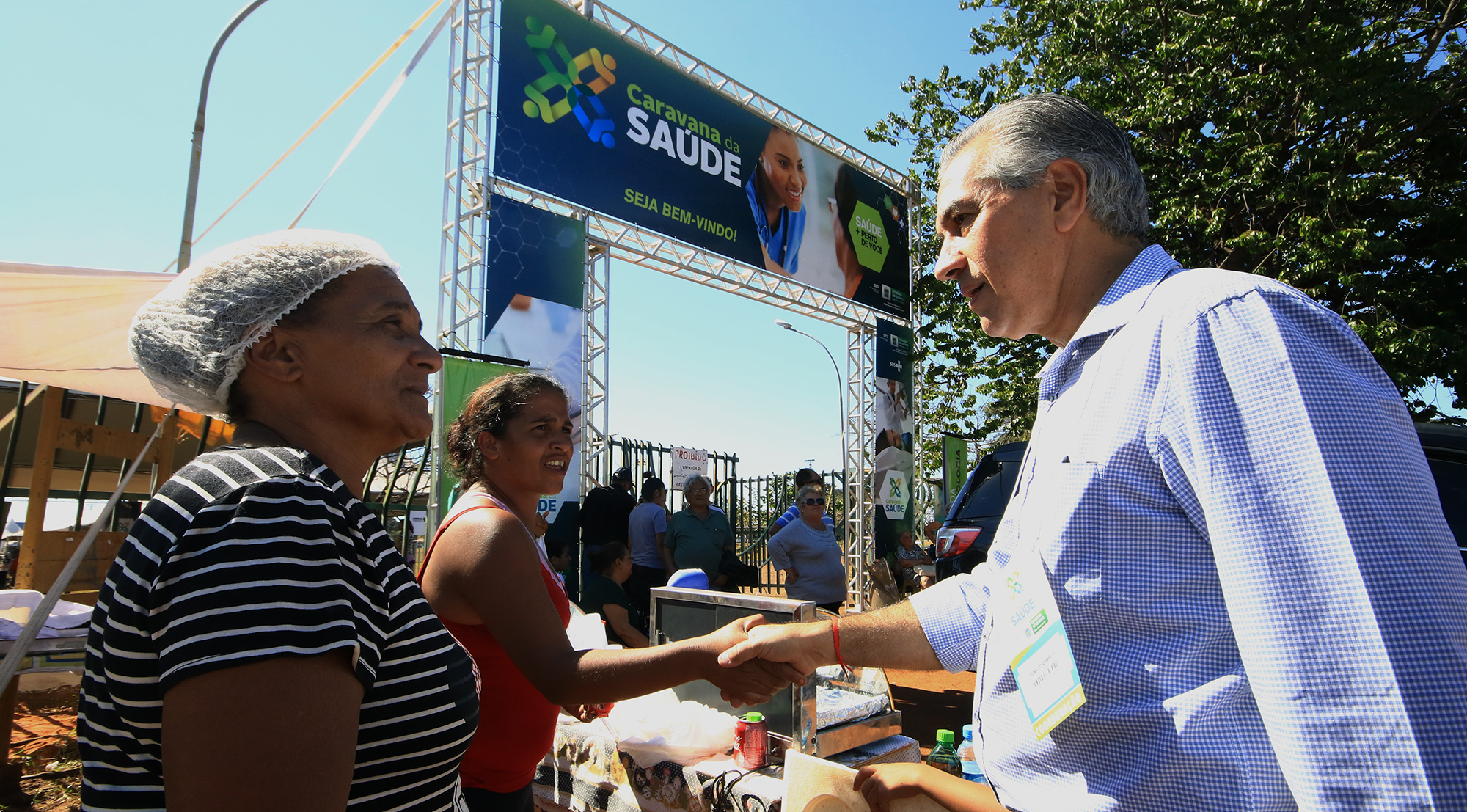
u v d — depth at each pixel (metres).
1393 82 9.59
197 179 5.28
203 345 0.91
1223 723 0.85
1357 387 0.78
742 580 6.82
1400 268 10.41
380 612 0.86
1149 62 11.00
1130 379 0.94
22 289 4.95
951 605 1.45
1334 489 0.73
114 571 0.78
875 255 11.91
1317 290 10.37
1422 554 0.71
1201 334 0.87
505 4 7.20
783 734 1.92
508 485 1.87
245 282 0.91
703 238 9.00
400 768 0.88
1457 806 0.64
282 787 0.69
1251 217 10.28
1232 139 9.95
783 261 10.12
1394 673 0.68
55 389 4.88
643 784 1.95
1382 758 0.67
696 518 7.05
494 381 1.96
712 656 1.47
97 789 0.78
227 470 0.81
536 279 7.10
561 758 2.21
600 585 4.51
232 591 0.71
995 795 1.21
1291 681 0.72
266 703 0.69
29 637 2.54
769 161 10.09
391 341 0.99
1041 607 0.97
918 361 13.11
